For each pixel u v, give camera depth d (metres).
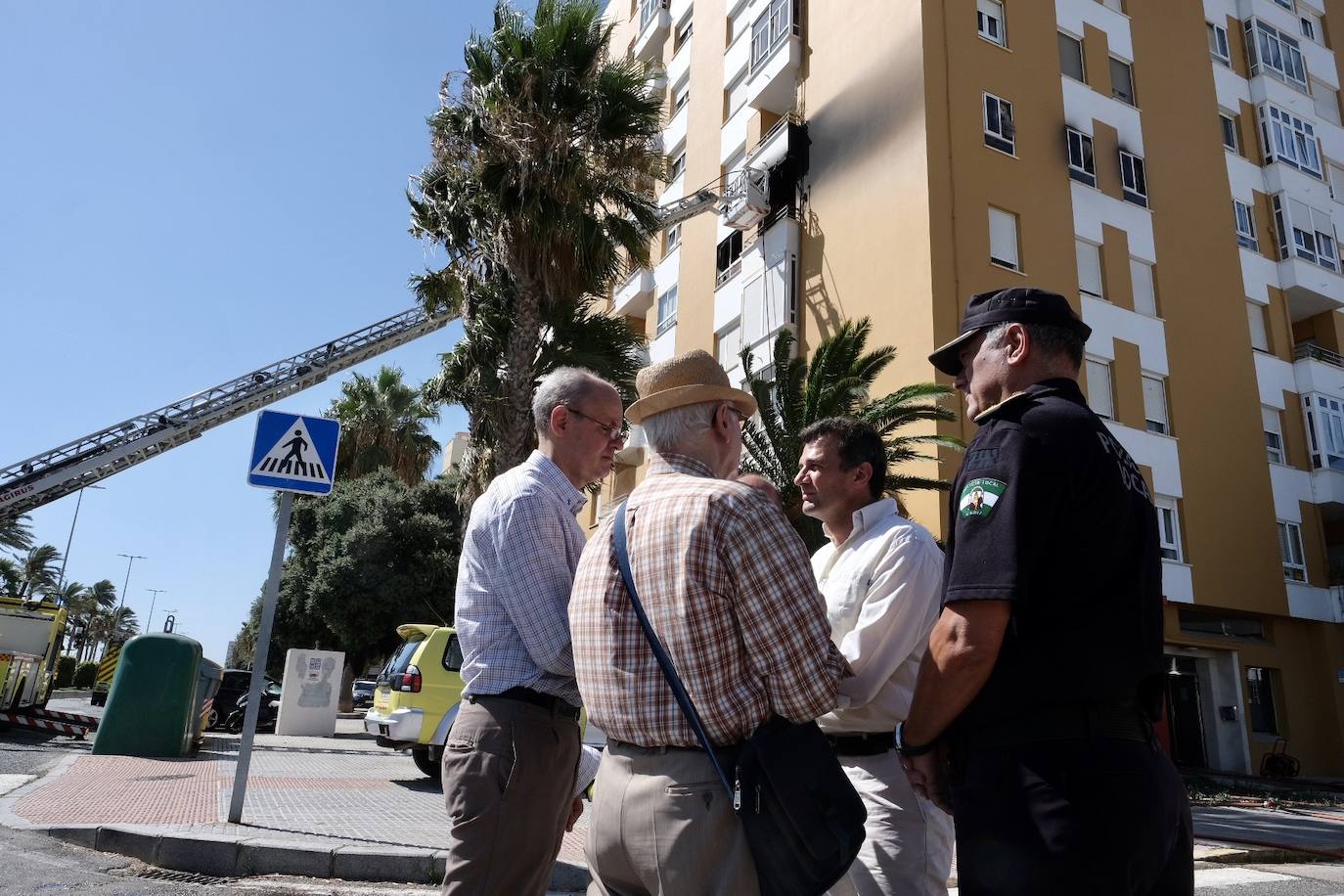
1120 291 19.72
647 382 2.19
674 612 1.81
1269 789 15.68
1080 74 20.92
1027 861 1.60
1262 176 24.14
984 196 18.08
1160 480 19.28
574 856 5.67
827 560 3.16
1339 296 24.02
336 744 15.46
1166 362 20.09
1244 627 20.89
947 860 2.78
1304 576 21.33
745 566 1.79
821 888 1.65
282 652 30.62
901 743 1.87
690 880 1.72
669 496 1.93
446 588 26.61
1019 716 1.69
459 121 14.66
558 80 14.46
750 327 21.56
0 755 9.95
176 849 5.15
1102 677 1.66
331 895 4.70
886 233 18.19
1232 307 21.86
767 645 1.76
